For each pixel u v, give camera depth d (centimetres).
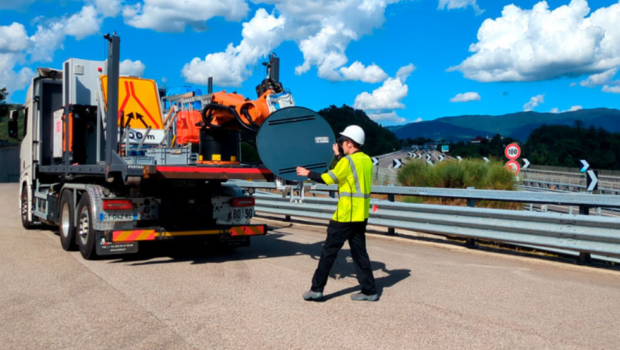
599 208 892
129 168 726
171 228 825
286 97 745
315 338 468
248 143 852
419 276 727
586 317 542
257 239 1095
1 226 1285
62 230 939
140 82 982
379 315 539
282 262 832
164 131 970
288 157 728
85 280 692
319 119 745
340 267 791
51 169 1041
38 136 1142
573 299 613
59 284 668
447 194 966
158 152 818
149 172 736
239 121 766
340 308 564
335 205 1194
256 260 849
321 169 742
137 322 511
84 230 848
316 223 1384
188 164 814
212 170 772
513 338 474
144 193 832
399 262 827
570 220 774
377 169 1955
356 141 611
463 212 921
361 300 597
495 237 871
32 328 494
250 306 568
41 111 1108
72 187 898
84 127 991
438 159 1814
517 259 856
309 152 738
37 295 612
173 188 854
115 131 775
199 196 878
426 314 545
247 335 475
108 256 873
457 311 557
